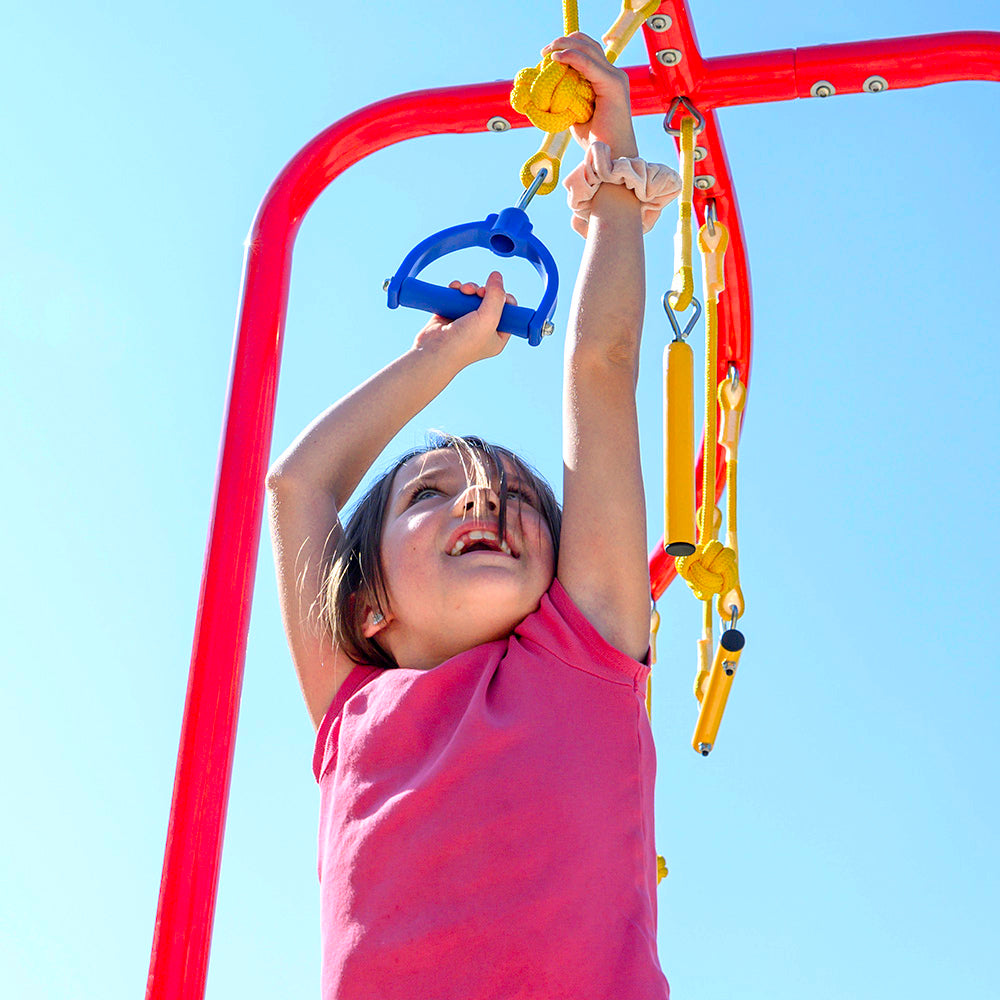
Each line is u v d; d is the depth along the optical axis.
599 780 1.53
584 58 1.79
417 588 1.71
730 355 2.31
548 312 1.79
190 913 1.46
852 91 1.90
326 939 1.49
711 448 1.98
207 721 1.54
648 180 1.82
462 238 1.83
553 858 1.45
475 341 1.93
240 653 1.58
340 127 1.94
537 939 1.41
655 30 1.85
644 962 1.43
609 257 1.78
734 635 2.01
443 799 1.50
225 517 1.63
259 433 1.70
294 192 1.89
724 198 2.08
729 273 2.19
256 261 1.82
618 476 1.70
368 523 1.81
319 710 1.80
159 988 1.43
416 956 1.42
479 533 1.72
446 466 1.84
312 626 1.83
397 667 1.75
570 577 1.68
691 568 1.98
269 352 1.75
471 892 1.44
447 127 1.97
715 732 2.11
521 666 1.62
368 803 1.55
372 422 1.97
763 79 1.90
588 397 1.73
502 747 1.53
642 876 1.51
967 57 1.87
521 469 1.89
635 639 1.68
